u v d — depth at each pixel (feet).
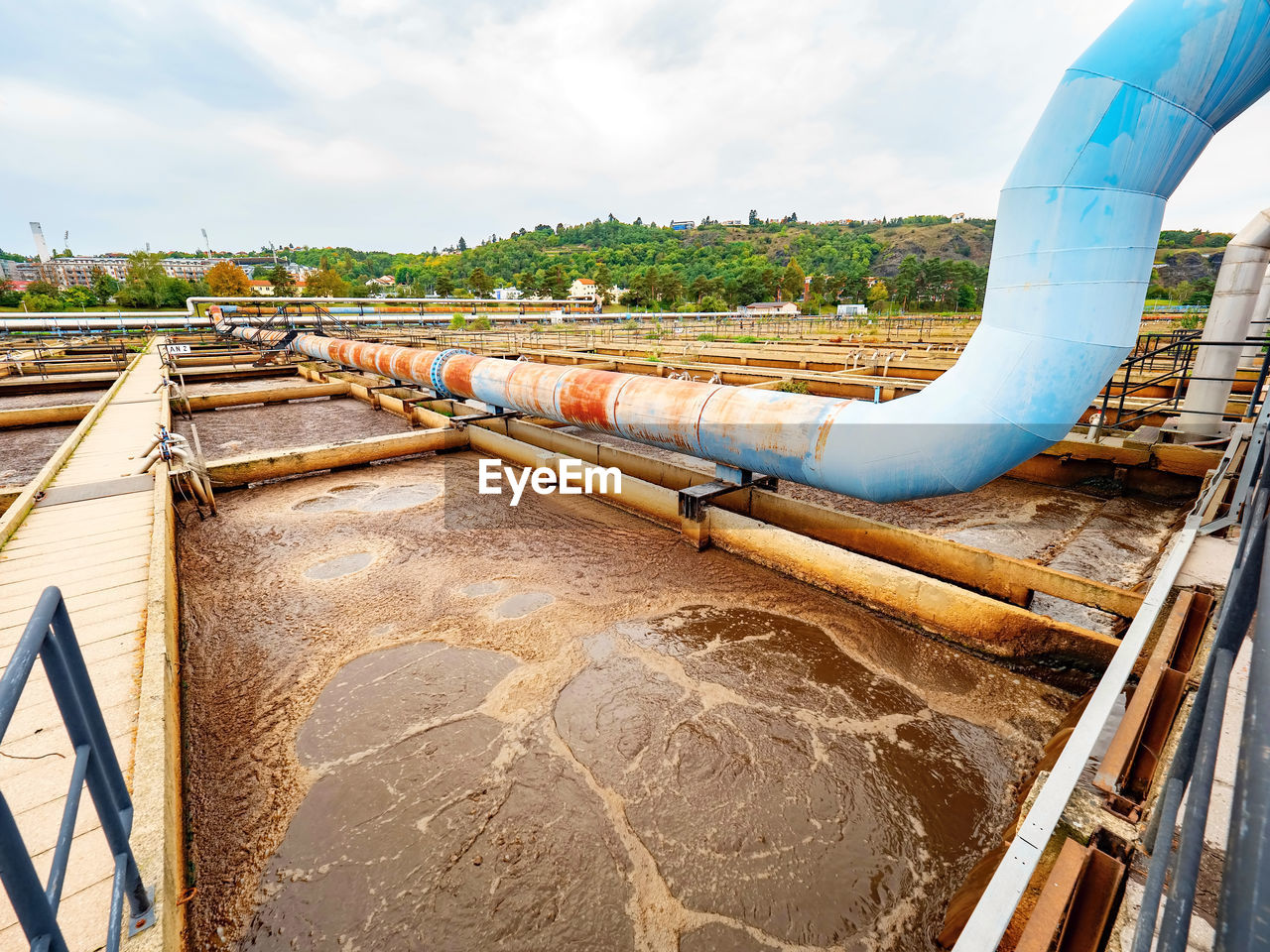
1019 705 14.21
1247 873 2.16
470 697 14.48
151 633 13.19
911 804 11.55
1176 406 34.58
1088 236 11.99
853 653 16.24
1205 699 4.01
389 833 10.93
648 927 9.37
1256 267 26.18
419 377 42.01
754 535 20.98
